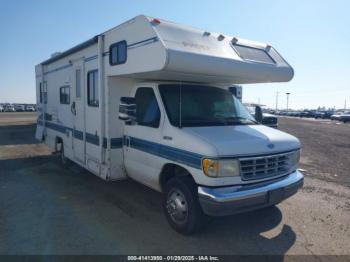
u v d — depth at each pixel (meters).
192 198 3.87
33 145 11.80
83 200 5.38
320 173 7.84
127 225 4.36
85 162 6.17
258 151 3.79
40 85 9.08
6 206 5.07
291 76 5.23
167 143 4.18
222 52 4.42
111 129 5.13
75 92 6.45
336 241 4.01
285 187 3.98
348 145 13.80
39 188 6.08
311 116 61.75
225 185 3.61
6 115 38.88
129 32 4.46
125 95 5.21
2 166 8.06
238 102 5.34
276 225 4.47
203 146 3.62
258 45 5.29
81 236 3.99
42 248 3.67
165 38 3.93
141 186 6.25
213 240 3.97
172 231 4.19
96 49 5.39
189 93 4.80
